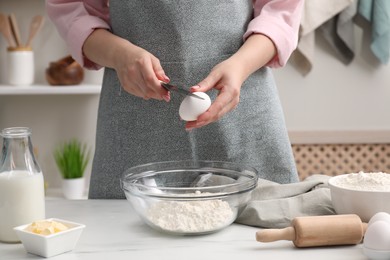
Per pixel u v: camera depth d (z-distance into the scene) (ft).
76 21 5.07
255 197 4.35
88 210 4.45
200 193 3.97
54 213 4.36
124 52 4.55
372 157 10.09
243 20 5.10
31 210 3.82
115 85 5.08
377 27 9.21
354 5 9.25
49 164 9.74
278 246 3.62
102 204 4.61
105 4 5.43
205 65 4.97
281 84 9.88
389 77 9.82
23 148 3.89
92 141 9.72
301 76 9.84
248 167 4.27
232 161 5.05
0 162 3.91
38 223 3.62
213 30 4.95
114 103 5.08
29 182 3.80
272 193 4.33
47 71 8.93
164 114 4.95
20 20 9.43
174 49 4.92
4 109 9.61
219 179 4.35
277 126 5.22
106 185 5.15
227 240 3.75
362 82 9.86
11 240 3.79
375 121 9.95
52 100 9.63
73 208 4.50
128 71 4.45
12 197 3.76
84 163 9.25
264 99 5.14
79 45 4.96
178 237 3.81
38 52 9.52
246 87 5.05
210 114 4.10
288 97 9.91
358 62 9.80
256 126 5.10
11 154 3.87
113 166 5.12
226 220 3.84
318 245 3.57
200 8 4.90
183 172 4.41
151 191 3.84
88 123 9.70
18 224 3.78
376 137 9.96
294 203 4.09
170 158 5.00
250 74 4.92
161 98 4.42
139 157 5.03
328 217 3.59
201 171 4.42
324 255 3.46
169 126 4.96
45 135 9.69
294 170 5.33
